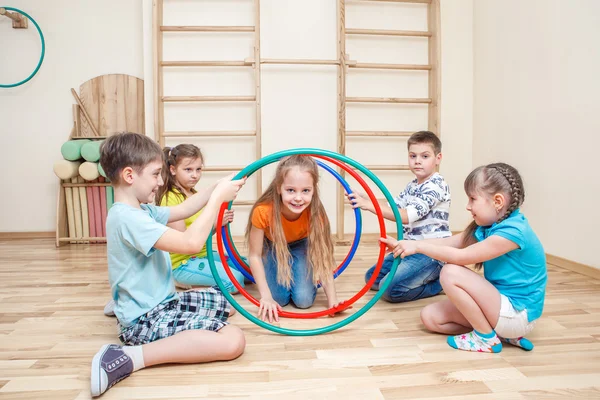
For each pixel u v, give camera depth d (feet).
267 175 10.03
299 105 10.00
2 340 4.54
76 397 3.44
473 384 3.62
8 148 10.37
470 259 4.14
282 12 9.84
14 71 10.28
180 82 9.87
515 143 8.64
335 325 4.71
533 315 4.16
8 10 10.09
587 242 6.83
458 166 10.37
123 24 10.37
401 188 10.32
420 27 10.17
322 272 5.35
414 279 5.70
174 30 9.52
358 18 10.01
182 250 3.77
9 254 8.72
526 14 8.27
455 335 4.66
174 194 6.15
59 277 7.00
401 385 3.61
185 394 3.48
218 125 9.97
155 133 9.60
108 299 5.89
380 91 10.16
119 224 3.88
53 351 4.28
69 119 10.41
